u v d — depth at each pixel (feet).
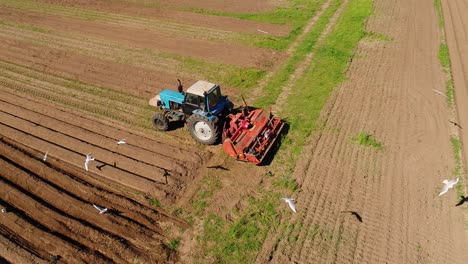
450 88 61.46
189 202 43.09
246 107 53.01
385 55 73.20
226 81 66.18
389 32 82.33
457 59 70.28
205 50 77.82
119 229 40.50
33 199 45.03
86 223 41.81
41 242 40.06
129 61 74.38
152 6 104.01
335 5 99.76
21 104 62.49
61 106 61.21
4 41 85.05
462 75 65.05
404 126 53.31
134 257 37.47
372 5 97.71
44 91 65.62
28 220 42.70
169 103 52.80
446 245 36.94
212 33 85.71
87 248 39.09
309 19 91.71
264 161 48.14
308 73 67.92
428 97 59.62
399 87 62.64
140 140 52.65
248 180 45.39
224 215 41.11
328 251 36.86
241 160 48.21
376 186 43.78
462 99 58.59
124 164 48.85
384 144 50.19
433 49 74.23
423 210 40.60
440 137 50.83
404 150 48.96
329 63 70.95
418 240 37.52
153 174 46.88
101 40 84.07
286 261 36.17
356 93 61.62
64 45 82.28
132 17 96.68
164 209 42.42
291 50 76.59
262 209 41.57
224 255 37.06
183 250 37.93
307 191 43.52
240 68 70.28
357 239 37.88
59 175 47.73
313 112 57.00
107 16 97.86
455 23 84.74
